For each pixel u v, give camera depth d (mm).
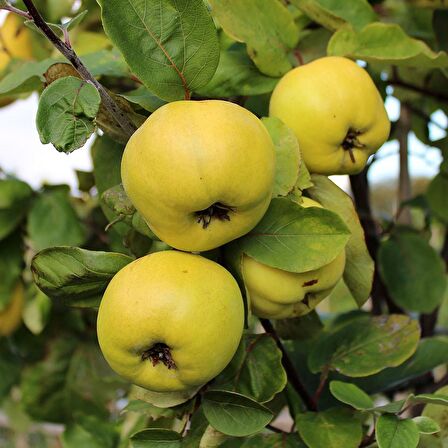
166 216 399
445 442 487
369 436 508
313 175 492
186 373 406
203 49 420
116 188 460
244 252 437
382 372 609
